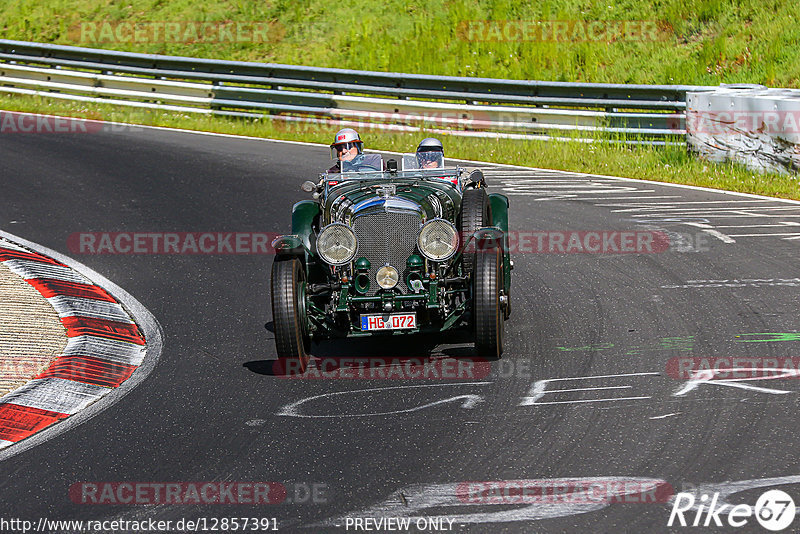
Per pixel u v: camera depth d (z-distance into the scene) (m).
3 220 47.06
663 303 30.64
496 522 16.95
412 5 94.25
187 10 96.62
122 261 40.12
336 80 69.69
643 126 60.31
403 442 20.92
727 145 52.50
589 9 88.56
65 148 64.31
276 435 21.92
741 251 36.56
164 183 54.34
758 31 80.00
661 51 80.50
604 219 43.47
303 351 26.20
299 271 26.69
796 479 17.86
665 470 18.62
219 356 28.62
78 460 21.28
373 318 26.03
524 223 43.41
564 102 62.34
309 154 61.75
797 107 48.62
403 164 31.38
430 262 26.09
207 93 73.31
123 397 25.45
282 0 97.00
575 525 16.67
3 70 80.00
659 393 22.84
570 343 27.39
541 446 20.19
